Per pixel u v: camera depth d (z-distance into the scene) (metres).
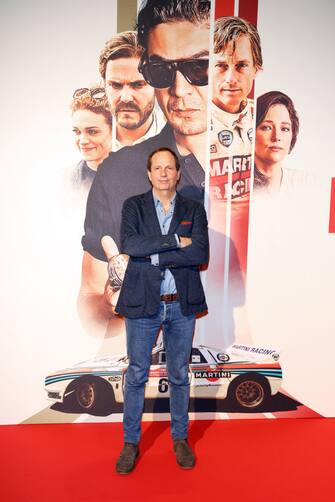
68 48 2.53
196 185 2.67
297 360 2.81
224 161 2.68
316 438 2.55
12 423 2.67
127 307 2.18
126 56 2.57
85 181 2.62
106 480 2.10
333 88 2.70
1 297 2.61
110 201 2.64
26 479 2.10
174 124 2.64
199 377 2.75
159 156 2.21
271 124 2.68
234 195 2.70
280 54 2.65
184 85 2.62
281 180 2.72
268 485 2.08
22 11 2.48
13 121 2.53
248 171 2.70
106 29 2.55
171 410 2.33
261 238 2.73
